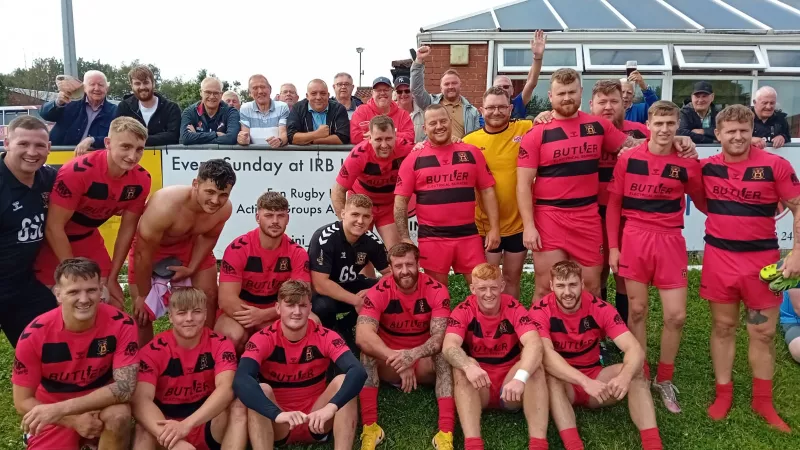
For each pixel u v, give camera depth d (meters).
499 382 3.75
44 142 3.33
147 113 5.55
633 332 4.01
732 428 3.70
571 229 4.01
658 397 4.03
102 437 3.08
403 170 4.26
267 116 6.82
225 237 5.74
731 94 9.66
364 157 4.58
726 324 3.85
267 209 3.79
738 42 9.50
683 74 9.62
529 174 4.06
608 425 3.71
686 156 3.79
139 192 3.81
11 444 3.50
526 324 3.62
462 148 4.18
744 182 3.66
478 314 3.74
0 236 3.42
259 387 3.19
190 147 5.57
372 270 4.73
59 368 3.15
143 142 3.53
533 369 3.39
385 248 4.65
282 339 3.43
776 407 3.96
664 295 3.89
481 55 9.70
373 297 3.88
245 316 3.90
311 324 3.53
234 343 3.83
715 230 3.79
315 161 5.73
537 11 10.58
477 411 3.45
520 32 9.52
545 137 4.02
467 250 4.19
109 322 3.22
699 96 5.94
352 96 7.84
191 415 3.14
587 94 9.66
